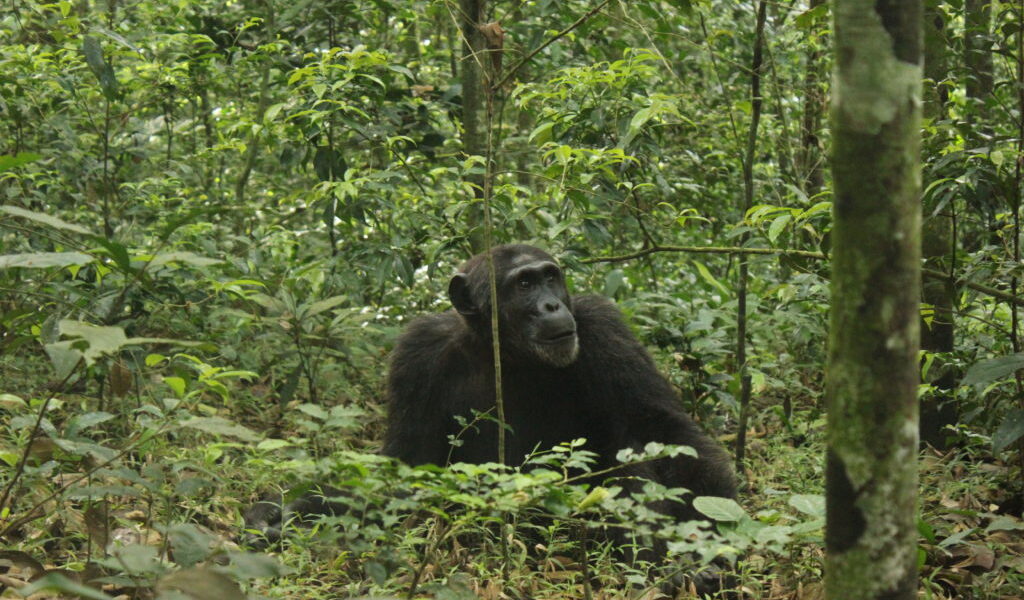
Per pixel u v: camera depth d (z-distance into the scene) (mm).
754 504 9258
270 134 11961
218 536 7656
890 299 3684
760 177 14172
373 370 12617
